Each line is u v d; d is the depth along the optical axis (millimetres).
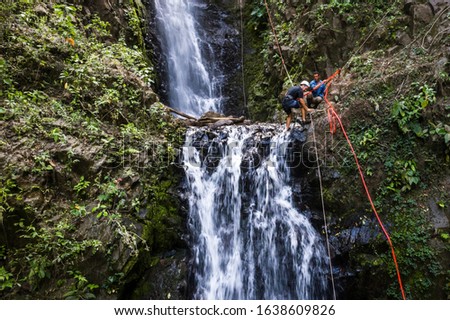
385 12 9750
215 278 7410
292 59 10922
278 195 7996
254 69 12891
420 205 7125
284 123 9305
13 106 6891
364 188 7434
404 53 8766
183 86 12242
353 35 10125
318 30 10367
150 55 11516
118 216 6586
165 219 7270
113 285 6180
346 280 6988
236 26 13914
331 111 8148
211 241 7676
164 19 12508
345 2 10234
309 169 8008
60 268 6113
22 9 8258
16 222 6156
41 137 6863
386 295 6805
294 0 11617
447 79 7723
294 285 7297
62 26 8617
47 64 7777
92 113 7617
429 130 7441
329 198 7598
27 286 5949
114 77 8273
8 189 6137
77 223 6461
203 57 13164
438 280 6660
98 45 8922
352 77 9008
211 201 7941
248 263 7527
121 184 7016
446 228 6895
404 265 6809
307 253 7379
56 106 7371
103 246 6281
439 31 8531
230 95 12844
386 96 8008
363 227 7203
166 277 6785
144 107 8344
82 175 6902
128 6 10992
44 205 6398
